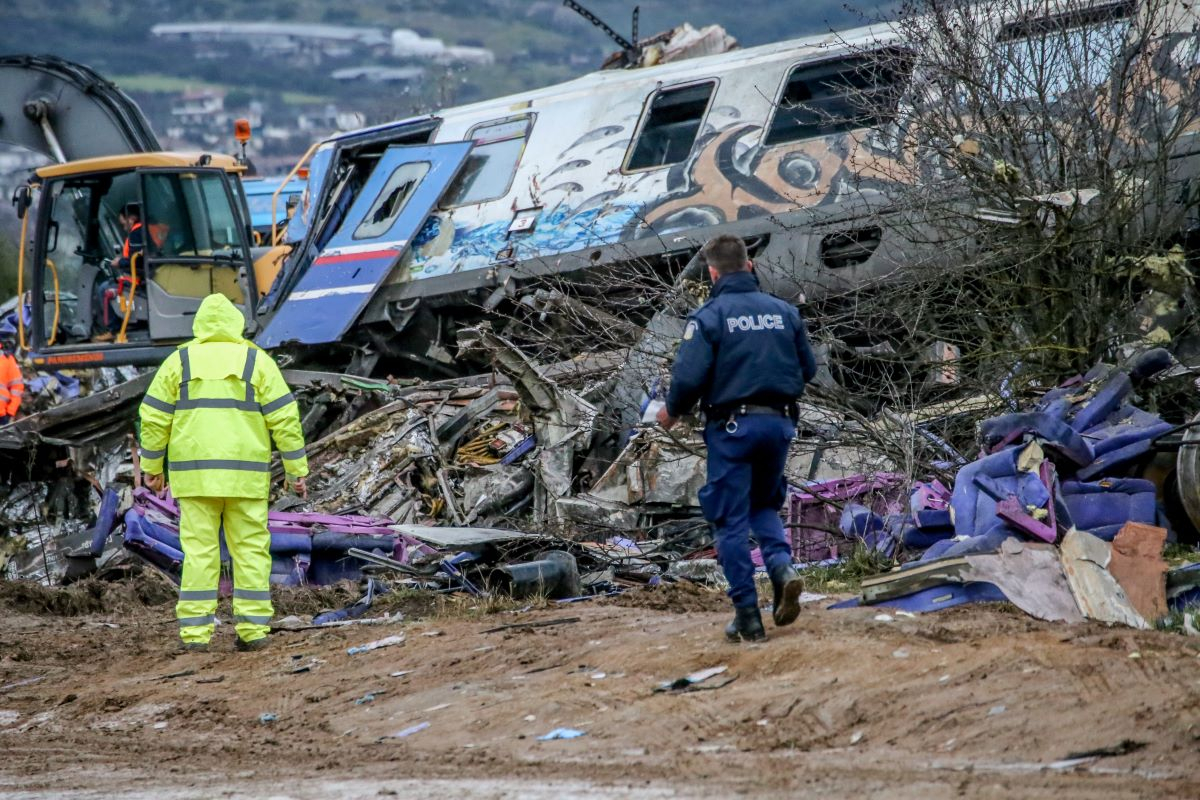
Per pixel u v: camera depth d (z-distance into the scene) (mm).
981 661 23219
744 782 18906
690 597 34719
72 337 75062
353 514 53969
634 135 63969
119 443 73000
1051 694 21359
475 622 33969
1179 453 33875
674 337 48406
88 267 74688
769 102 60250
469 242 66562
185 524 35156
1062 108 43438
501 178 67500
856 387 48906
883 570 35906
